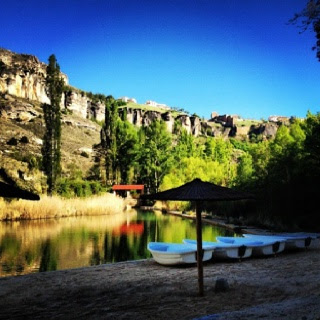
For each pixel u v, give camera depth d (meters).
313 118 34.25
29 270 13.47
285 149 32.12
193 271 10.94
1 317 6.84
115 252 17.17
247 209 30.81
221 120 196.12
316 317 4.89
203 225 28.67
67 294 8.52
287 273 9.86
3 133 67.38
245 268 11.13
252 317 5.25
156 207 50.41
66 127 93.06
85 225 27.95
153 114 153.62
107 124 65.81
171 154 65.75
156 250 12.22
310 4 7.36
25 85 100.31
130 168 66.00
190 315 6.45
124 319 6.45
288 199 24.53
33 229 25.09
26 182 40.56
